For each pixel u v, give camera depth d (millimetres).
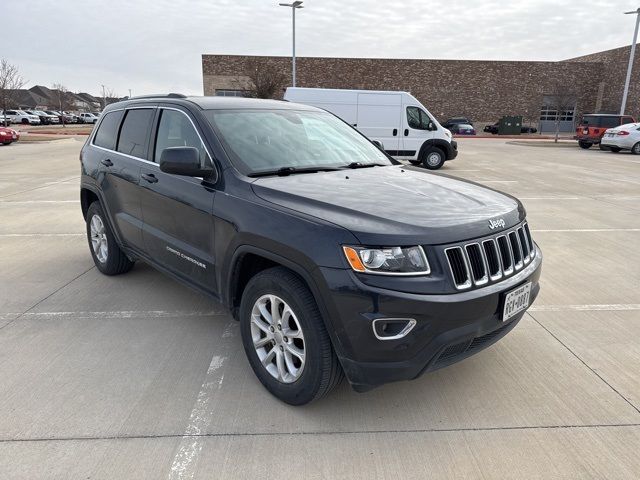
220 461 2391
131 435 2566
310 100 15625
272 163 3314
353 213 2545
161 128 3867
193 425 2654
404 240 2367
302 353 2682
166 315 4055
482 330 2561
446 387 3061
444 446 2525
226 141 3291
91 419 2689
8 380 3068
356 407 2844
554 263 5582
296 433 2607
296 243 2520
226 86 40406
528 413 2801
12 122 56000
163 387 3012
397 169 3711
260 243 2723
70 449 2455
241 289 3160
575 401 2916
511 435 2613
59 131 41312
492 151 24016
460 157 20250
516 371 3250
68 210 8430
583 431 2645
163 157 3105
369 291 2314
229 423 2676
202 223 3230
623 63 40500
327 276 2393
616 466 2387
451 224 2520
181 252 3520
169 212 3588
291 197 2775
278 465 2373
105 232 4727
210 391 2977
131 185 4055
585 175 13930
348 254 2363
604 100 43562
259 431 2617
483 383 3107
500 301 2613
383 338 2355
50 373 3154
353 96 15578
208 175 3176
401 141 15688
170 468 2340
